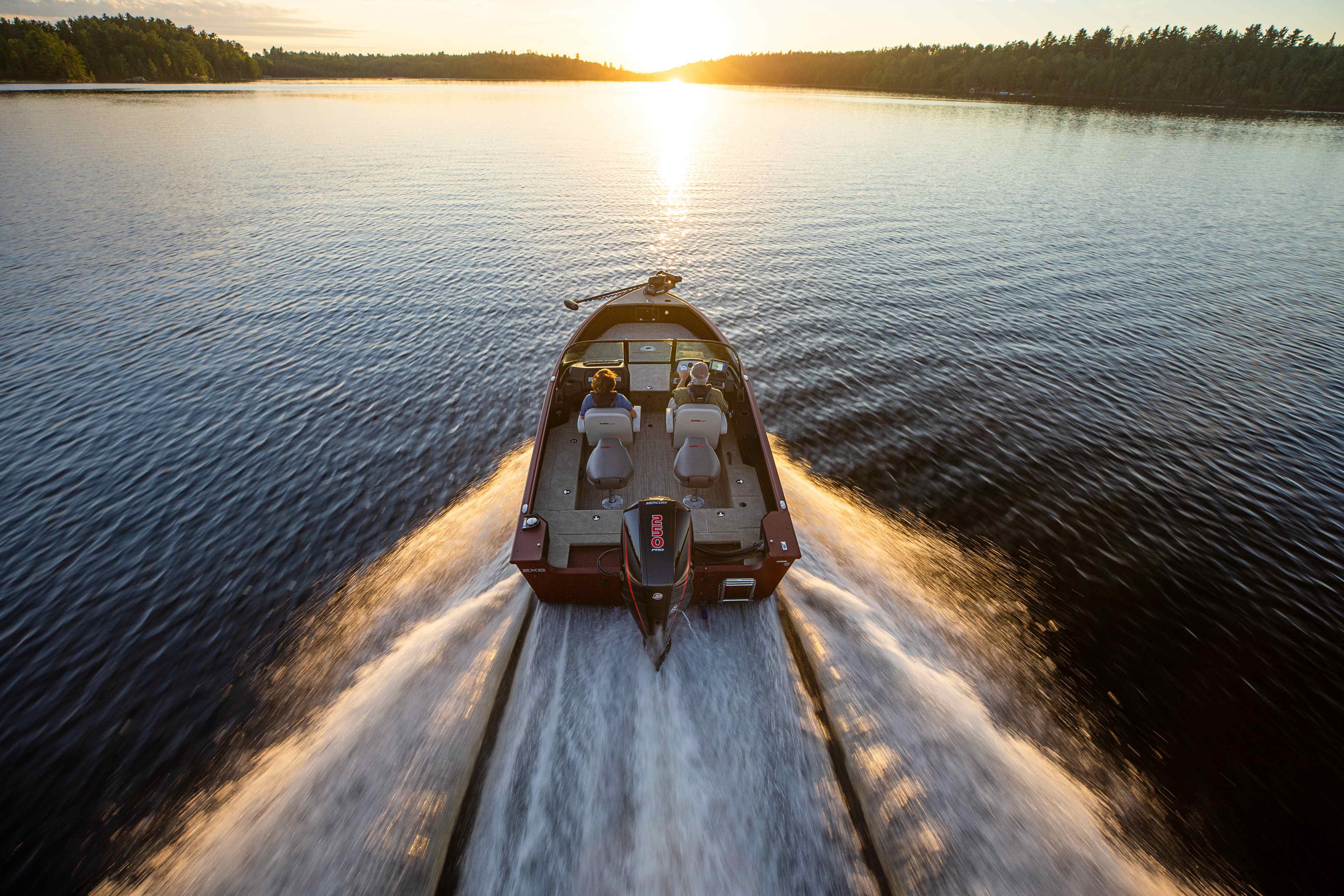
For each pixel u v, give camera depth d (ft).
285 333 45.60
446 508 26.89
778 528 16.55
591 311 49.93
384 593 21.89
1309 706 18.67
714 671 15.37
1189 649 20.45
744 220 80.07
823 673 15.84
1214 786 16.07
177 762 16.74
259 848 12.54
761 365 40.52
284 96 382.42
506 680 15.64
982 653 19.36
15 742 17.58
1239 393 37.70
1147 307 52.44
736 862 11.55
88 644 20.74
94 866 14.43
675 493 19.99
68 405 35.37
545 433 20.59
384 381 38.37
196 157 128.16
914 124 229.66
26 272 58.44
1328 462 30.91
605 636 16.24
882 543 24.30
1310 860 14.52
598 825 12.08
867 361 41.42
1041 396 37.17
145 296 53.01
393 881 11.41
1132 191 103.76
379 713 14.99
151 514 26.86
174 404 35.63
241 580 23.22
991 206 90.63
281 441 32.04
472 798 12.80
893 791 13.00
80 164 117.08
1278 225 83.41
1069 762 16.33
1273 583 23.49
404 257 64.13
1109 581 23.30
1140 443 32.32
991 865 11.84
